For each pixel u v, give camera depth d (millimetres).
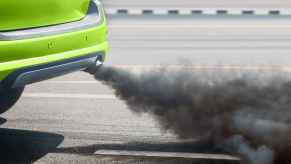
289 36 38906
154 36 39031
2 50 12148
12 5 12438
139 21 45812
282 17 47781
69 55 13805
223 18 47281
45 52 13133
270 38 38094
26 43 12594
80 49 14336
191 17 47719
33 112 19047
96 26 15094
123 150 15266
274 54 32281
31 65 12703
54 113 18938
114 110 19328
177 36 38969
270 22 45250
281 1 53750
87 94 21672
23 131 16969
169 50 33625
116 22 45375
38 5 13180
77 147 15570
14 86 12594
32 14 13047
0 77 12195
